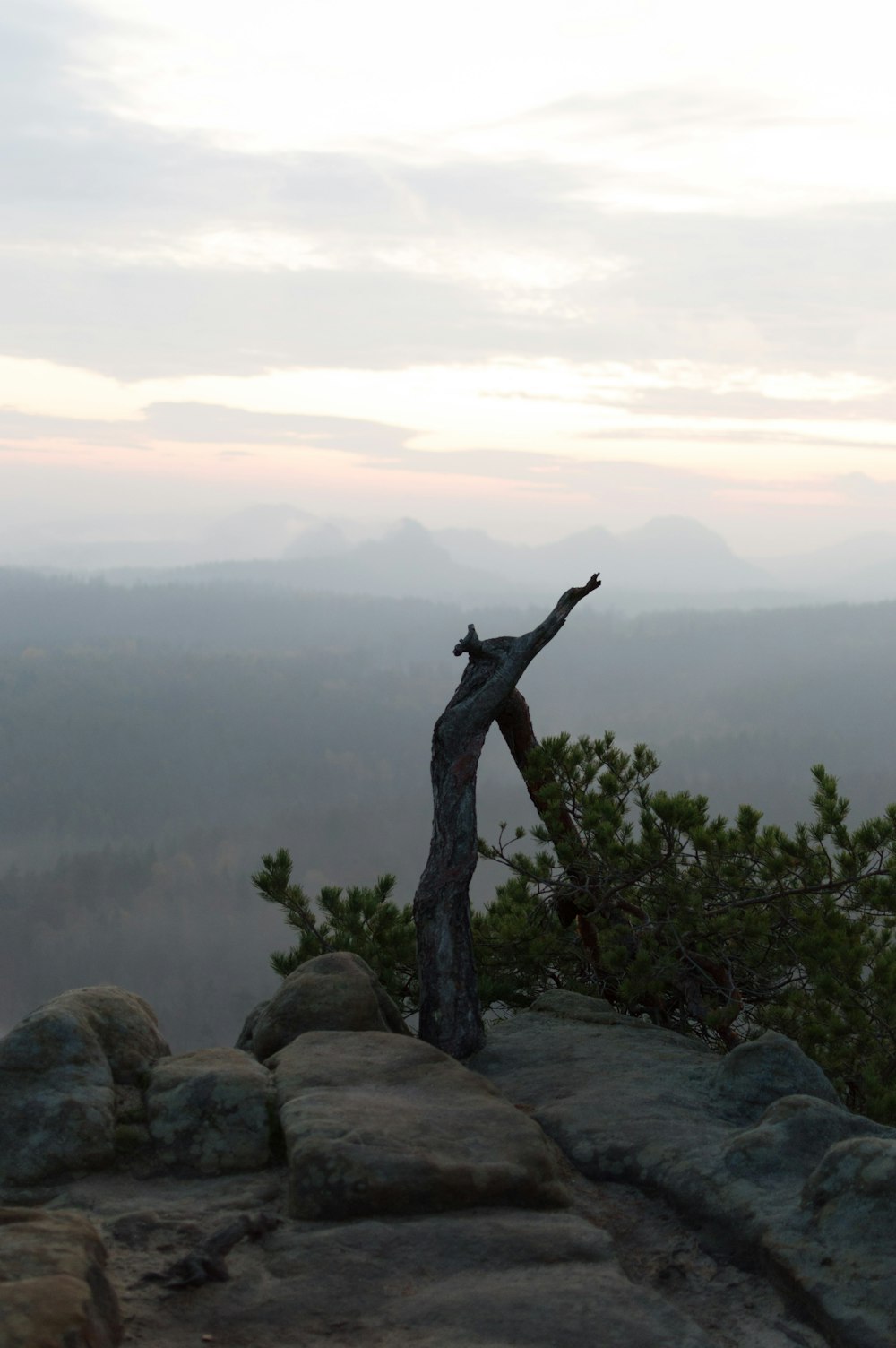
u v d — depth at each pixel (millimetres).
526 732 7547
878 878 6992
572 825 7570
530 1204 3246
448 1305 2625
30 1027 3773
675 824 7129
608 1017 5855
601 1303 2650
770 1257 2859
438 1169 3186
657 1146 3633
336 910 7996
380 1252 2887
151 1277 2729
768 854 7359
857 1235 2812
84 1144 3479
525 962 7750
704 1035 7398
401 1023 5137
